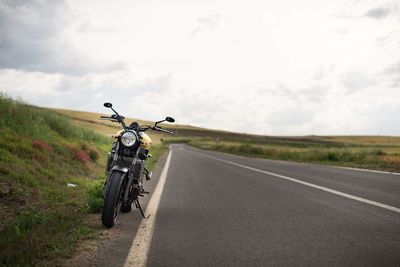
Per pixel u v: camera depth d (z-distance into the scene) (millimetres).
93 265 4164
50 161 11789
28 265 3949
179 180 12867
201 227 5871
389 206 7488
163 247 4805
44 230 5258
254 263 4164
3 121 12703
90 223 6152
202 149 58719
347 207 7418
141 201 8508
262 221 6238
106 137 26172
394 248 4645
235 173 15242
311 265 4070
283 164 20797
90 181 11344
